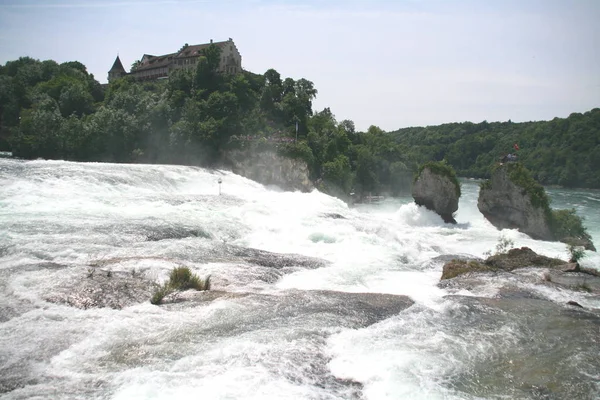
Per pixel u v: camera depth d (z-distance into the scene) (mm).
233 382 11062
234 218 33594
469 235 42188
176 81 87812
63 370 11266
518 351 14016
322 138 90562
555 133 162125
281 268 22062
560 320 16625
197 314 14867
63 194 34500
